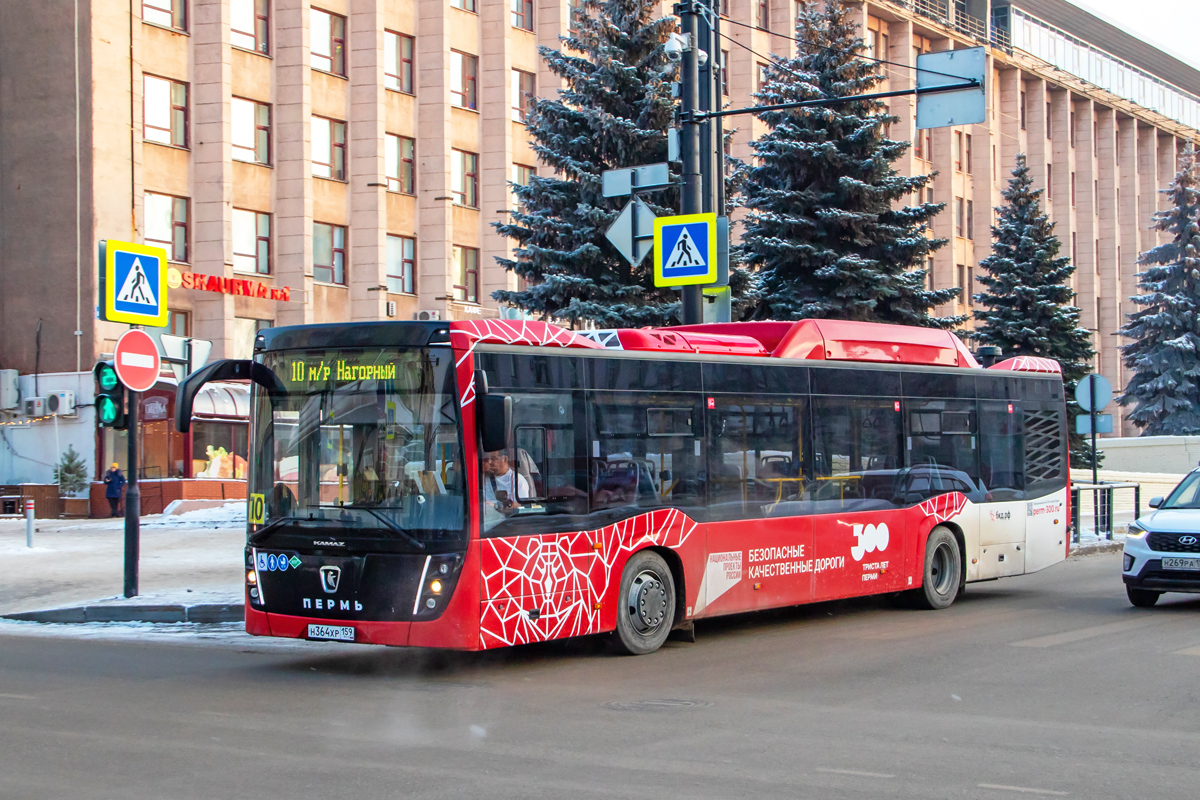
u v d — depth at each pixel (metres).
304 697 9.62
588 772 7.00
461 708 9.09
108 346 39.94
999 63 71.31
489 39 51.31
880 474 14.70
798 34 29.61
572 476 11.23
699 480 12.50
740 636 13.13
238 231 43.78
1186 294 55.94
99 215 39.81
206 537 26.56
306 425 10.85
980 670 10.68
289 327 11.09
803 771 7.02
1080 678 10.23
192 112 42.72
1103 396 25.52
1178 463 48.38
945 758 7.36
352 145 47.09
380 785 6.69
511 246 50.94
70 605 15.41
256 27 44.59
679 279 17.39
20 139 40.47
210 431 41.31
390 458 10.51
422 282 49.34
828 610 15.48
